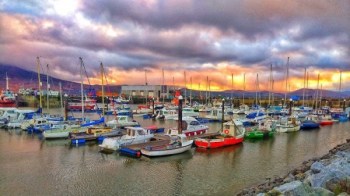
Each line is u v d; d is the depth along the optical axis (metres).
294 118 72.75
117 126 60.00
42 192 26.11
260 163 36.59
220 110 86.19
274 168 34.44
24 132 58.03
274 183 26.42
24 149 42.97
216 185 28.22
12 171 32.09
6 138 51.91
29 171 32.16
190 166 34.75
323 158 35.62
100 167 33.88
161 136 47.69
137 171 32.50
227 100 139.38
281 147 47.16
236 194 24.48
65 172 31.94
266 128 59.06
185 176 30.97
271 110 98.56
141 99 175.25
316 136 59.84
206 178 30.38
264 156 40.38
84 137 47.06
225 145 45.38
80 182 28.84
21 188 26.97
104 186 27.83
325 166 25.53
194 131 53.06
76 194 25.78
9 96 129.12
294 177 26.75
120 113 95.00
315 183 19.69
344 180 18.45
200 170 33.19
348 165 23.27
